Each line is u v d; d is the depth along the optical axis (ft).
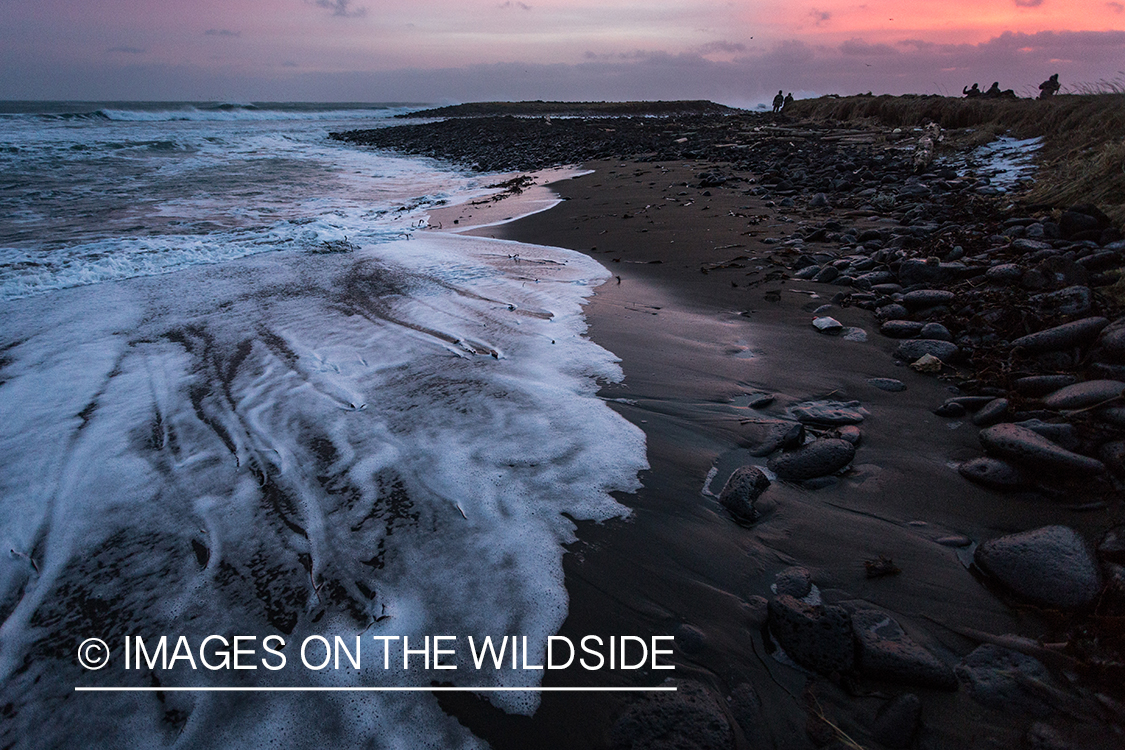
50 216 34.65
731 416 12.10
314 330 17.42
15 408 13.35
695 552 8.66
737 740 6.14
